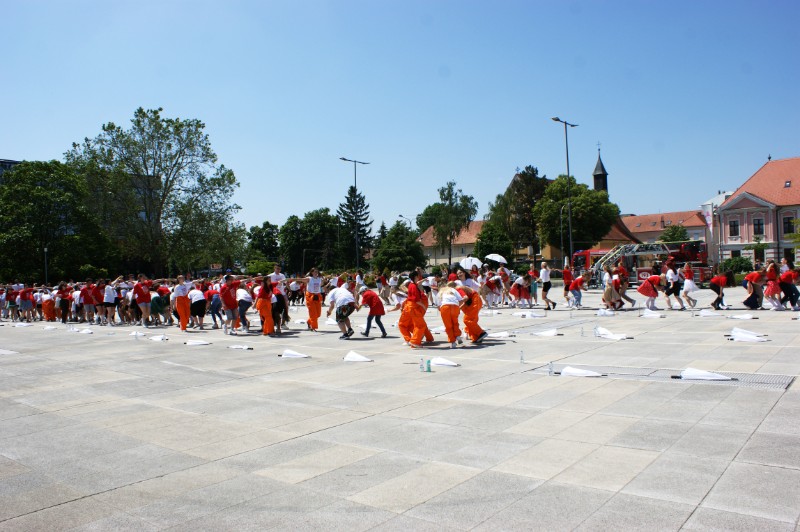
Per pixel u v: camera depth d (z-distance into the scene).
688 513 3.82
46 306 27.28
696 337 12.36
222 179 51.91
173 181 51.06
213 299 19.30
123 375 10.16
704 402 6.68
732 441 5.23
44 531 3.89
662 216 119.56
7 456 5.59
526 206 78.75
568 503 4.07
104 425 6.71
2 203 50.16
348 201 102.56
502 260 24.33
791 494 4.05
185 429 6.43
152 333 18.00
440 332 15.59
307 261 108.00
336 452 5.45
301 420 6.68
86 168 50.69
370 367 10.23
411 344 12.64
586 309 22.28
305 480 4.73
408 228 84.00
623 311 20.42
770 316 16.09
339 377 9.35
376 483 4.61
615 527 3.66
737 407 6.37
